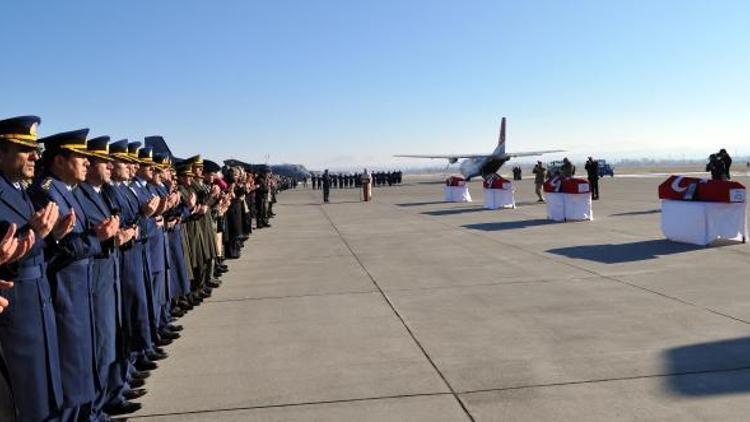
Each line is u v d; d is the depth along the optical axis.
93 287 4.38
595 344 5.89
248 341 6.41
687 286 8.30
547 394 4.68
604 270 9.69
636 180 51.59
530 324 6.68
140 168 6.60
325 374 5.30
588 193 17.50
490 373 5.18
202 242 8.32
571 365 5.31
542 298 7.91
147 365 5.63
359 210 26.27
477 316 7.12
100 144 4.66
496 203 23.89
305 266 11.30
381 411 4.46
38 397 3.53
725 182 11.69
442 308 7.58
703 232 11.73
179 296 7.23
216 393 4.95
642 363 5.30
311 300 8.32
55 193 4.09
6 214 3.49
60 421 3.98
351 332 6.62
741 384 4.75
